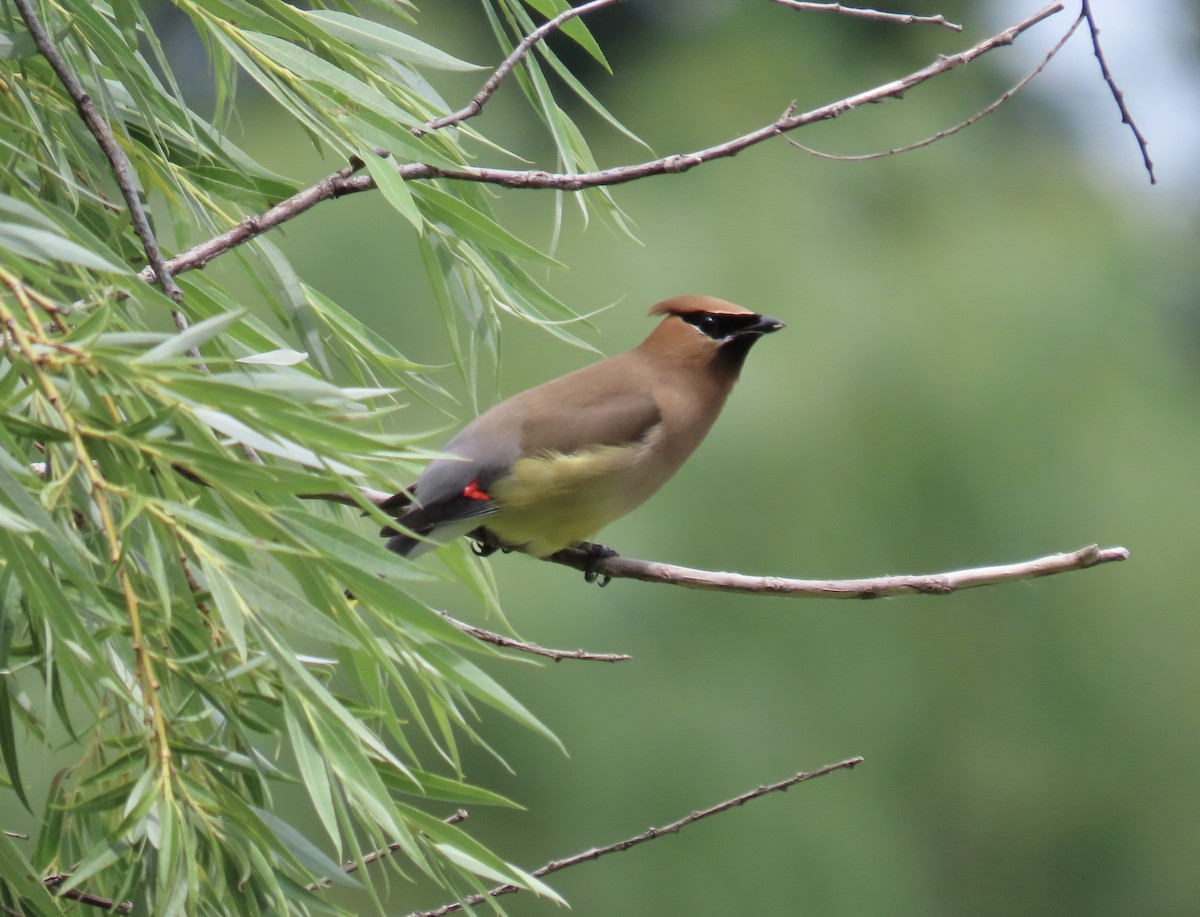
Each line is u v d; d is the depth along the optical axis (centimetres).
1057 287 1503
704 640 1353
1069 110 1761
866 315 1448
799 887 1355
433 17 1614
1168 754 1495
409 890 1216
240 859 492
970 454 1435
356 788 460
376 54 638
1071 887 1520
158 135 585
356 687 521
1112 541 1489
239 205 667
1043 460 1460
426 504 738
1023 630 1502
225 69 596
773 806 1364
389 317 1312
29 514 414
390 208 1338
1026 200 1609
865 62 1700
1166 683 1507
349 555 460
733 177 1530
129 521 413
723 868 1330
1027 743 1484
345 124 583
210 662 485
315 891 557
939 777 1471
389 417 1095
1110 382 1512
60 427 459
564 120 647
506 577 1301
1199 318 1634
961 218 1548
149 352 421
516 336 1339
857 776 1416
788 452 1400
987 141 1692
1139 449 1480
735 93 1612
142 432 432
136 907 522
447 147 630
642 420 779
